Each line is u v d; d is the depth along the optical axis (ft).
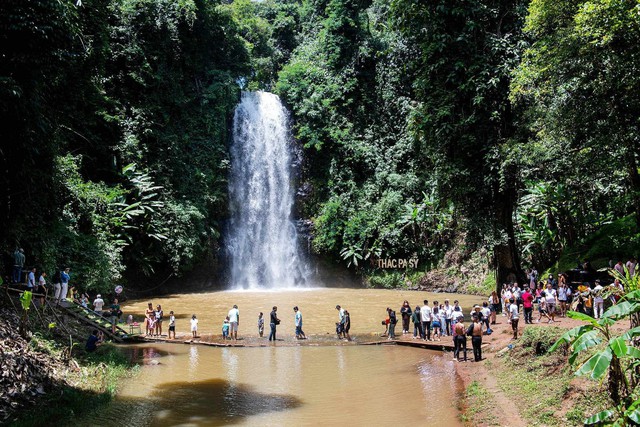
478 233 71.31
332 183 131.54
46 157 43.78
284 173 133.59
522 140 67.56
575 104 55.26
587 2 47.57
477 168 70.13
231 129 125.29
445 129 69.41
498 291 71.87
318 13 169.27
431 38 72.54
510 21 71.61
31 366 33.35
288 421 31.42
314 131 133.18
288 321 70.54
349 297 99.45
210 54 127.54
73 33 39.14
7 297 42.98
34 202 44.62
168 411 32.94
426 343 53.31
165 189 105.09
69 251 70.69
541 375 33.88
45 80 40.93
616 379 22.85
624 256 62.18
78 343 45.16
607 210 76.28
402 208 120.98
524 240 87.92
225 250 118.42
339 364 46.70
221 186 118.62
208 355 50.08
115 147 97.35
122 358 45.65
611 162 57.98
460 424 30.22
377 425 30.55
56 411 29.27
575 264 68.08
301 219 132.46
